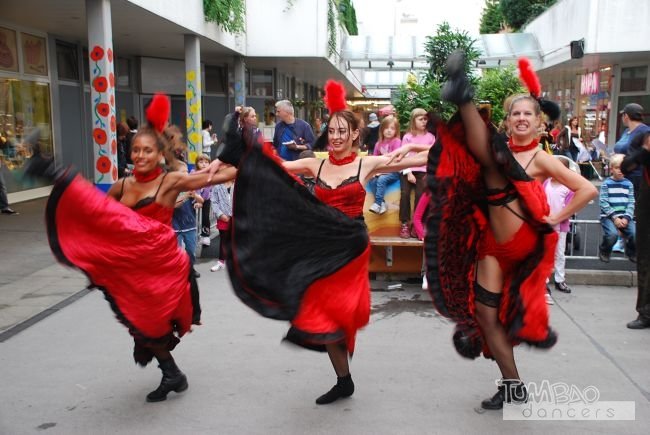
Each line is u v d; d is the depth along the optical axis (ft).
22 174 10.77
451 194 11.10
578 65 57.62
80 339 15.97
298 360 14.66
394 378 13.57
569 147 45.42
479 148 10.32
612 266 23.17
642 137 16.16
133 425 11.43
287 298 10.88
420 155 12.49
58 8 32.07
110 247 11.03
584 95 65.92
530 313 11.10
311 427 11.34
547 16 58.95
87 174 47.50
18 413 11.87
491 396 12.65
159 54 53.21
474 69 33.86
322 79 79.15
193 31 38.83
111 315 17.95
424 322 17.61
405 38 63.26
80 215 10.89
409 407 12.16
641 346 15.64
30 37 39.17
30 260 24.70
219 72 58.44
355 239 11.23
